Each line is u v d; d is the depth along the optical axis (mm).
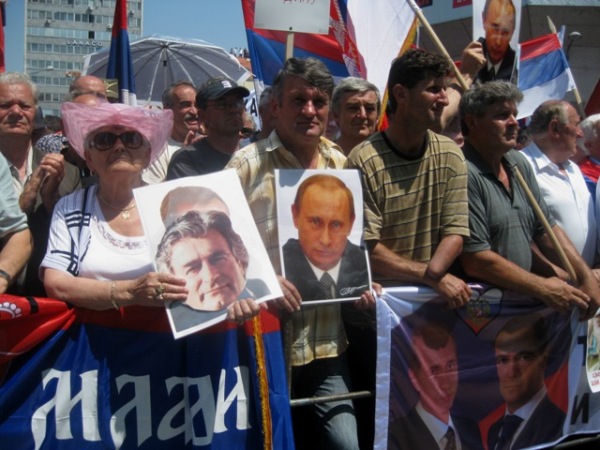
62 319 2793
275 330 3025
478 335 3537
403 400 3342
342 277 3164
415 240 3389
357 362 3570
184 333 2734
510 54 5387
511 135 3576
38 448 2762
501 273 3482
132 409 2855
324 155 3396
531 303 3668
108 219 2955
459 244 3342
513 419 3662
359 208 3234
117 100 5004
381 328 3256
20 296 2955
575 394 3912
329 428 3213
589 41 12508
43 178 3279
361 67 5215
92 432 2814
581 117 6309
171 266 2791
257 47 5520
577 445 4098
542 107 4406
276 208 3123
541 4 11945
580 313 3822
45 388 2777
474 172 3586
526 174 3863
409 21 5250
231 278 2852
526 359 3678
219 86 4238
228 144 4316
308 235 3141
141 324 2873
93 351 2828
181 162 4234
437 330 3420
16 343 2721
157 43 8258
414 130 3307
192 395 2910
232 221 2920
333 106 4621
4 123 3625
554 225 3947
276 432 2969
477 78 5258
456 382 3484
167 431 2887
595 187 4727
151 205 2844
